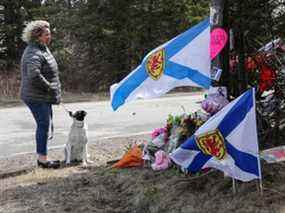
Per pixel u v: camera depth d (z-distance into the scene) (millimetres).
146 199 6402
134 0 25703
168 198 6215
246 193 5797
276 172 6152
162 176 6930
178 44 6598
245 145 5598
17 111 16281
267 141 6977
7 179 7949
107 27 26188
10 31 27703
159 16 25797
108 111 15656
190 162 5828
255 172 5598
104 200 6750
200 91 21938
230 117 5613
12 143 10984
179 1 24797
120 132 11906
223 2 6617
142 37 26375
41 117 8383
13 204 6770
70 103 18312
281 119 7098
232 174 5641
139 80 6914
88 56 27688
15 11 27922
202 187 6277
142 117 14234
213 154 5707
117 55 27250
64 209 6531
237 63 7008
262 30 6863
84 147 8656
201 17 23859
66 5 27797
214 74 6680
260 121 6980
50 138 9656
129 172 7492
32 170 8359
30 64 8148
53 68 8367
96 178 7598
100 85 27156
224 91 6637
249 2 6723
